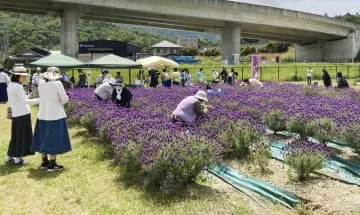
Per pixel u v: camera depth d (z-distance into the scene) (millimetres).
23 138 8445
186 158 6449
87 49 62219
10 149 8484
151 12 54250
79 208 6191
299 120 9820
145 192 6699
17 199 6629
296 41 88188
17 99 8375
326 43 83750
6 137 11766
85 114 11578
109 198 6531
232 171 7594
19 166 8484
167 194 6488
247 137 8422
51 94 7906
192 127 8906
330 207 5996
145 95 18047
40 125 8055
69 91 19906
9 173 8000
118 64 25984
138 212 5930
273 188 6637
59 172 7980
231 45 63469
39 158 9156
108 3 50375
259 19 63156
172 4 55031
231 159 8391
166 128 8352
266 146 8289
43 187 7137
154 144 6992
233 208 5988
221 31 65312
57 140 7938
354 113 10977
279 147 9188
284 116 10594
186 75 29328
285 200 6273
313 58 88000
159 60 30516
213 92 18016
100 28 129625
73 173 7891
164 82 26578
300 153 7043
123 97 13320
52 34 104875
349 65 52719
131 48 67312
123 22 64312
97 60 26156
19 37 98688
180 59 72438
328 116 10328
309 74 33969
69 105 13922
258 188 6715
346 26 76250
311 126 9484
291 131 9953
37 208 6242
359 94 19172
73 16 50312
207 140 7207
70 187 7109
